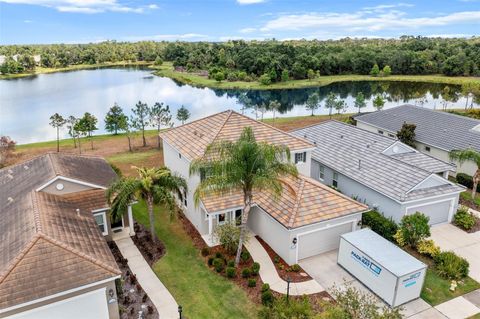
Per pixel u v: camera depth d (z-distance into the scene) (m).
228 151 17.12
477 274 18.80
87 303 14.56
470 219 23.19
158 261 19.88
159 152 40.00
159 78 117.06
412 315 15.95
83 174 22.92
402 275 15.83
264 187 17.14
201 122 27.25
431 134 35.62
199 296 17.16
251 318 15.83
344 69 118.75
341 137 31.39
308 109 63.19
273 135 25.41
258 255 20.31
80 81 109.44
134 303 16.64
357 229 21.12
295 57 114.12
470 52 115.69
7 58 142.88
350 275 18.66
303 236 19.61
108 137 47.53
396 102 74.00
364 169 25.95
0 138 39.00
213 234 21.39
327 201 20.64
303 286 17.80
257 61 107.00
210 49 150.12
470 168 30.44
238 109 68.88
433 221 23.69
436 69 112.94
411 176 23.28
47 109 68.81
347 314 13.13
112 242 21.45
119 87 97.06
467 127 34.38
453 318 15.79
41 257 14.32
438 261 19.30
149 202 20.70
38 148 42.09
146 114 45.44
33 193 19.66
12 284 13.38
